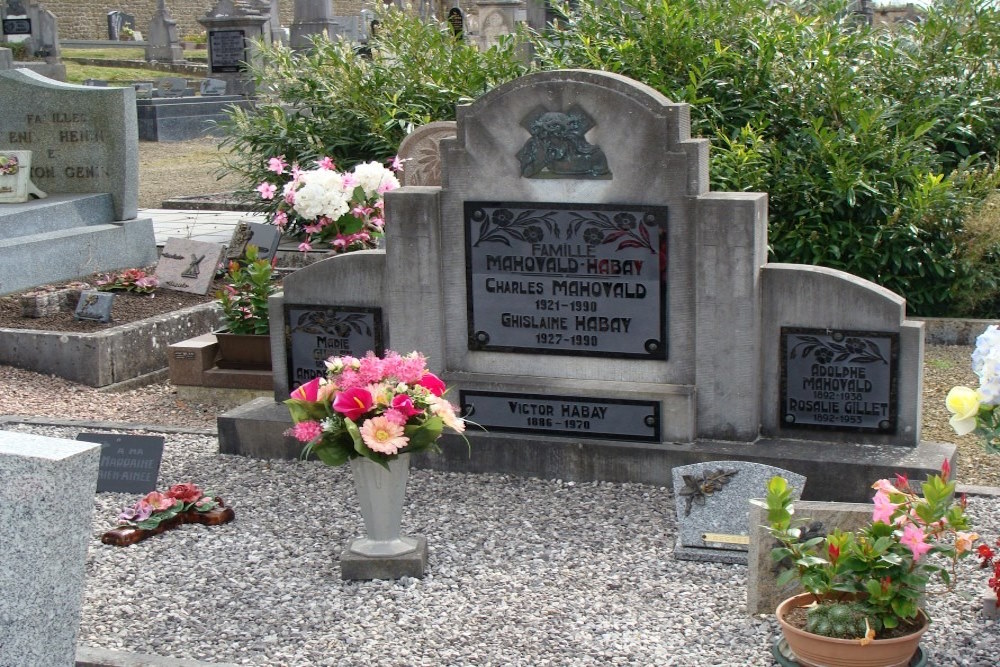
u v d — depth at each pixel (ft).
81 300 29.30
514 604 15.31
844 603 12.97
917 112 33.63
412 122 36.68
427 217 20.22
